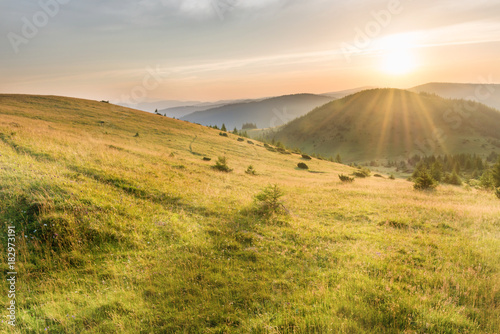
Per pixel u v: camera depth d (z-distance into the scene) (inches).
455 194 884.6
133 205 410.9
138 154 1051.3
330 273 256.5
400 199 689.6
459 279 239.5
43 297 212.2
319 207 569.3
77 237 295.7
